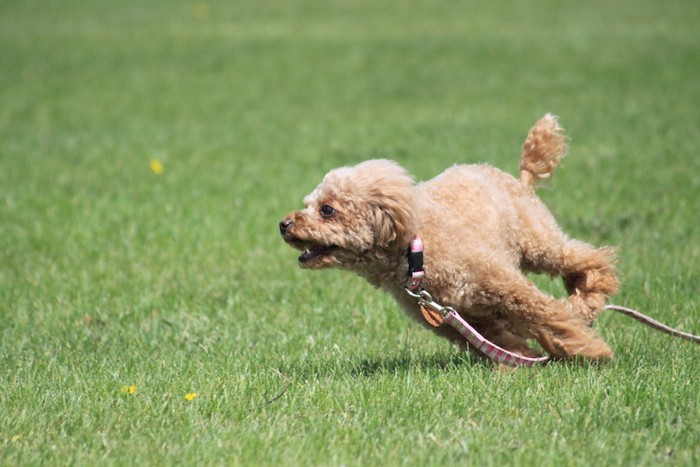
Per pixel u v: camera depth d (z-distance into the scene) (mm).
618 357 8469
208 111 26062
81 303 11414
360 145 21109
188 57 34875
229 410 7434
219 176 18438
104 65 33469
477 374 7973
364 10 47000
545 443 6473
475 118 23594
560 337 8188
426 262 7836
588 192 15914
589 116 22828
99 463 6402
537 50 33875
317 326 10250
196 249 13773
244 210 15805
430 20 43094
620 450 6328
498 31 38906
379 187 7688
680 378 7598
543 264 8953
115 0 51875
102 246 14055
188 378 8336
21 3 50375
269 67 32875
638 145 19266
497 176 8938
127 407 7559
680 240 12891
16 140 22344
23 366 9078
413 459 6316
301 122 24328
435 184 8406
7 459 6488
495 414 7078
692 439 6426
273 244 13938
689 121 21406
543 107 24562
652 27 37812
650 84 26750
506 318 8320
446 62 32562
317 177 18125
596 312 8961
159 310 11219
